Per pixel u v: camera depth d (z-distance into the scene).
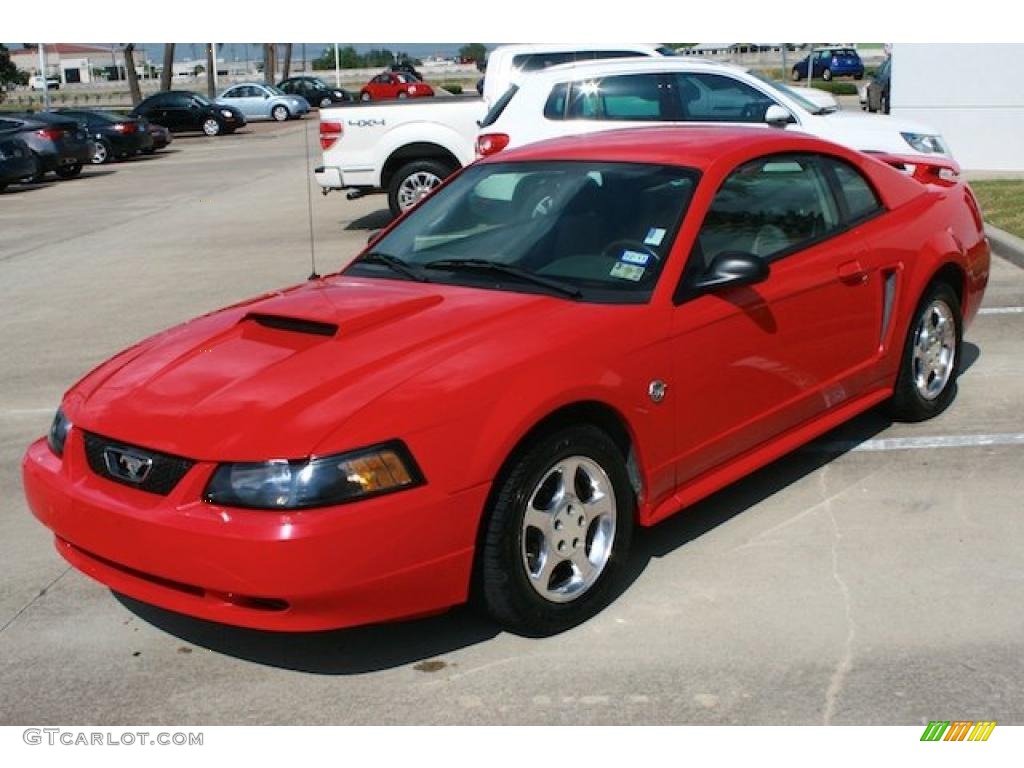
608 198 4.56
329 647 3.88
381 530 3.35
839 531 4.59
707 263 4.36
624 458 4.09
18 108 67.25
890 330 5.32
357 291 4.40
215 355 3.97
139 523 3.45
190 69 139.62
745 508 4.86
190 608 3.50
